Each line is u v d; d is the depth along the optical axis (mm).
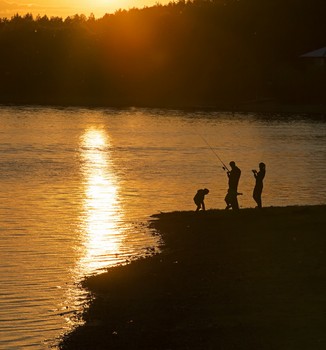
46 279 49500
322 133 199750
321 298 41625
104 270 52062
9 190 91500
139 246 59781
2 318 41656
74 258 55562
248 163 130375
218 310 40906
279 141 174250
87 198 86812
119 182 101812
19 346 37719
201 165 124938
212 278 47562
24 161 124312
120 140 169250
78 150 145875
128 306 43156
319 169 122312
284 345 34750
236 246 56469
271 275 47000
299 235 58875
